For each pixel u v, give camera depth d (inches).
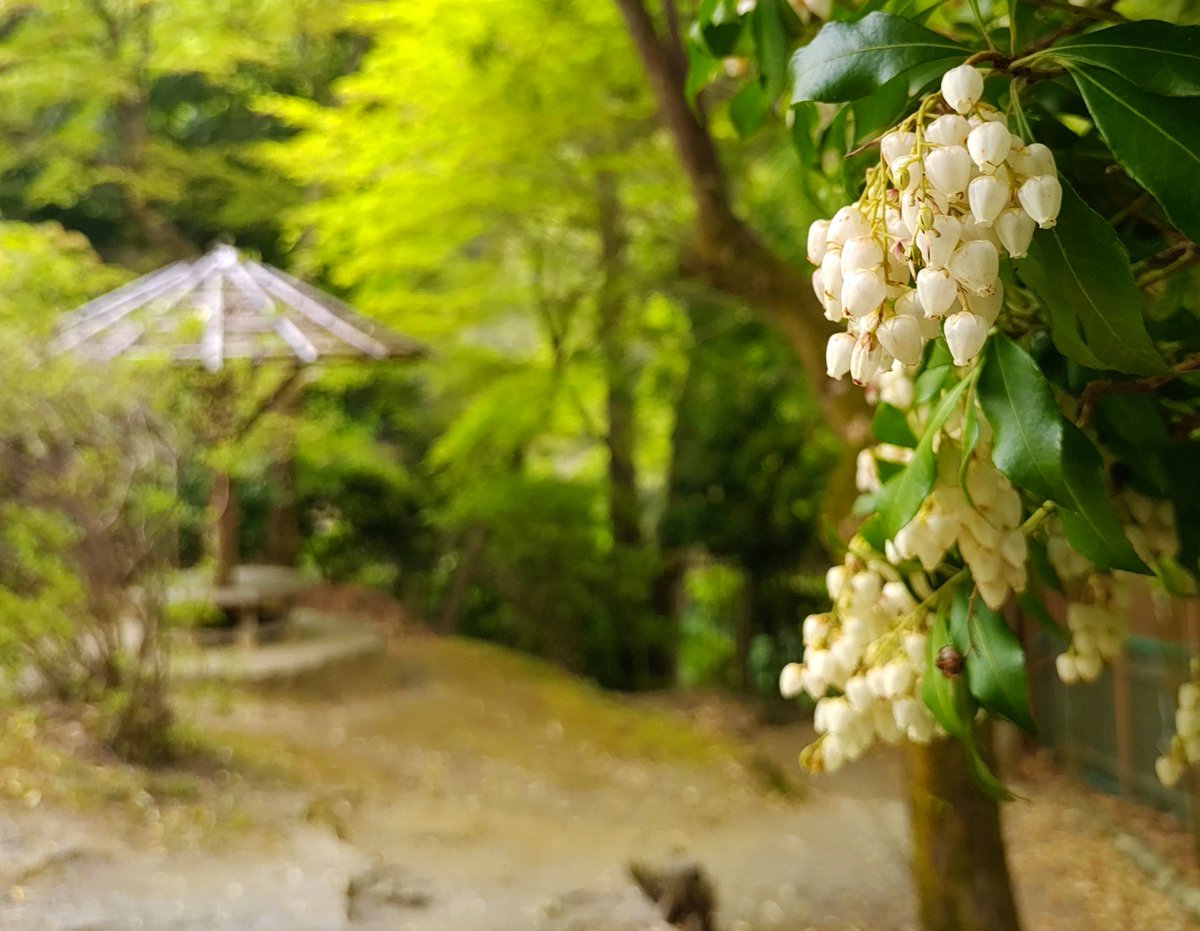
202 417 194.7
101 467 166.4
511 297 318.7
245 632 255.0
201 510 290.4
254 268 247.1
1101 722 228.8
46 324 166.7
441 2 219.8
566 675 310.0
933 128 34.0
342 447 352.2
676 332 351.3
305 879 131.0
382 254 279.0
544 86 234.1
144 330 208.1
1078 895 162.1
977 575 43.1
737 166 284.5
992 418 40.0
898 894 154.2
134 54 333.7
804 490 342.6
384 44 261.3
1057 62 38.6
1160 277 48.5
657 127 250.5
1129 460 46.5
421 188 255.1
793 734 304.7
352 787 186.2
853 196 50.1
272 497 360.8
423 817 179.3
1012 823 202.1
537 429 340.5
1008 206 33.7
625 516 387.5
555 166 254.4
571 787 213.0
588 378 341.4
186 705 205.6
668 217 286.4
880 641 47.3
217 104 408.2
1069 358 41.6
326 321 236.8
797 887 156.9
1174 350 48.6
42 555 175.9
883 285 34.9
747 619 368.8
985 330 34.1
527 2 220.7
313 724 224.1
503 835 175.0
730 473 345.7
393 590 404.5
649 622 374.0
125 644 183.3
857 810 208.8
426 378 380.8
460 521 366.9
